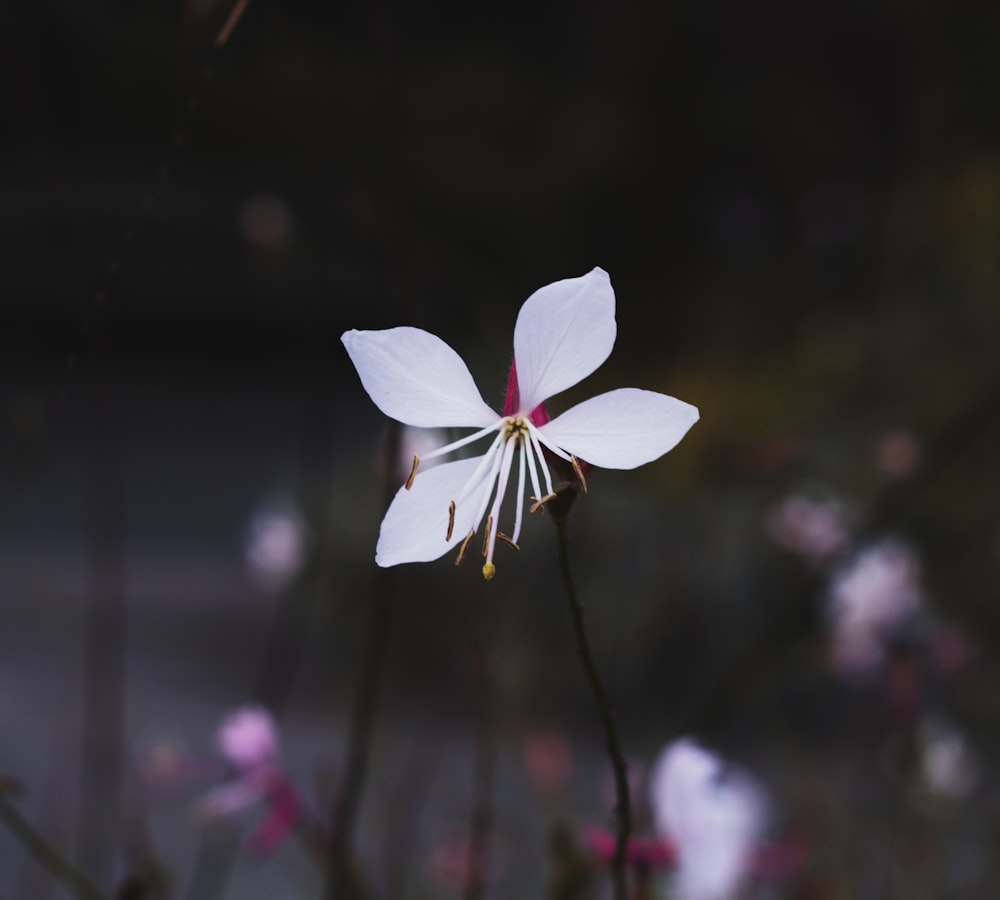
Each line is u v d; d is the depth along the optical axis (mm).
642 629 635
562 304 219
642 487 708
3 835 519
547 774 435
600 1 1850
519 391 222
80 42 861
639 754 522
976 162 1075
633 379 1205
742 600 657
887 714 561
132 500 1191
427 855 422
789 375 1011
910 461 438
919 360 956
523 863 416
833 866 414
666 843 255
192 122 280
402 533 220
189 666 787
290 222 344
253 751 298
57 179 356
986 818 485
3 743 634
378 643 285
